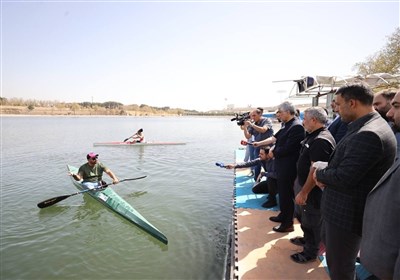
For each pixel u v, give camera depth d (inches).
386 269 66.4
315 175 98.3
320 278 120.5
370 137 78.1
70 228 251.8
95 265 195.8
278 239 157.0
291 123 158.1
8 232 242.5
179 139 1023.0
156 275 185.3
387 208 67.1
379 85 348.8
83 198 325.1
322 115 123.5
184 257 206.8
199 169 494.0
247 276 122.5
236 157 467.8
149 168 498.3
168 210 296.0
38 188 366.6
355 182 80.5
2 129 1357.0
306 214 128.2
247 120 301.3
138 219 250.7
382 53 794.8
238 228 171.6
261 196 238.7
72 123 2022.6
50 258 203.6
